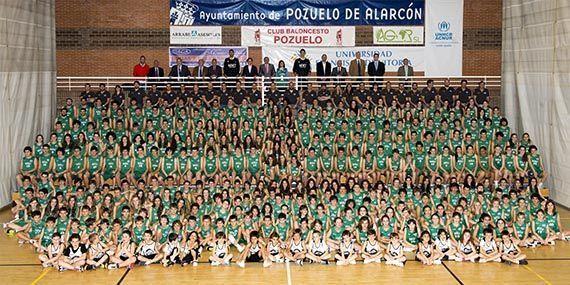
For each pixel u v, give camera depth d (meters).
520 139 24.31
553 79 21.88
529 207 17.98
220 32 27.03
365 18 27.05
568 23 20.86
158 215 16.89
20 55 22.22
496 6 26.86
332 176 20.67
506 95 25.27
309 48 27.03
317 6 27.12
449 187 18.42
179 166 20.86
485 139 21.91
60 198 18.41
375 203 17.83
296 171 20.42
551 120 22.08
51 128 24.70
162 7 26.77
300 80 25.36
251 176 20.64
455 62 27.02
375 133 22.16
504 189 19.53
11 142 21.64
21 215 18.69
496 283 14.20
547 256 16.27
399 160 20.92
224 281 14.43
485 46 27.00
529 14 23.44
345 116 22.91
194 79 25.23
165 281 14.43
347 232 15.92
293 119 22.81
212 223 17.11
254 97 23.66
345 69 25.45
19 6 22.08
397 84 26.00
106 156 21.06
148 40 26.80
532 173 21.12
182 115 22.64
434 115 22.94
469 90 23.97
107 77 25.02
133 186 20.14
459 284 14.13
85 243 15.55
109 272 15.12
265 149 21.66
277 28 27.11
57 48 26.53
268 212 16.95
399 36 27.08
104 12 26.64
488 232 16.02
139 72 25.47
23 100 22.45
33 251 16.72
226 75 24.97
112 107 23.09
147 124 22.50
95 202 17.81
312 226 16.48
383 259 16.12
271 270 15.30
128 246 15.66
